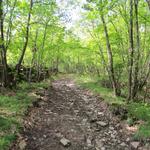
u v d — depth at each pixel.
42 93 17.44
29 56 30.62
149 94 19.72
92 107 15.11
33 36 24.91
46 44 27.16
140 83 18.75
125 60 19.97
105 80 27.89
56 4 20.22
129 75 15.97
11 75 18.42
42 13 20.69
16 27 17.27
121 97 18.33
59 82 33.84
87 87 24.86
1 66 17.59
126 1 16.25
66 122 11.63
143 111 12.60
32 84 20.97
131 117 11.83
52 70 47.28
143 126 10.48
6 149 7.76
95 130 10.77
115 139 9.85
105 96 18.02
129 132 10.38
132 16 14.98
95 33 21.88
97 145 9.32
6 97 13.61
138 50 15.57
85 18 21.70
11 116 10.52
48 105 14.57
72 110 14.10
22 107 12.12
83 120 12.09
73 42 28.95
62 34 28.53
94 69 45.84
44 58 32.06
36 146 8.81
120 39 19.44
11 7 15.68
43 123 11.12
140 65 18.34
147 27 19.02
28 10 16.80
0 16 15.14
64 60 69.25
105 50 24.19
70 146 9.11
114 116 12.55
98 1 14.35
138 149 8.91
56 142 9.33
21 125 9.84
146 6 15.76
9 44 17.06
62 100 16.97
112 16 16.88
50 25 23.67
